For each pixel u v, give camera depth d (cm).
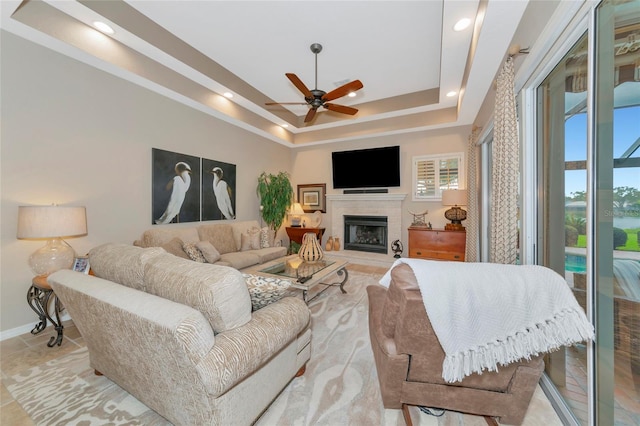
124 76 302
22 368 186
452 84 359
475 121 415
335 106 328
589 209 119
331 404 151
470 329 108
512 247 190
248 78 406
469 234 397
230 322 120
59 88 257
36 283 219
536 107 186
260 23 279
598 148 115
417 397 133
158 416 143
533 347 105
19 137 234
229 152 464
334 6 254
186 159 387
